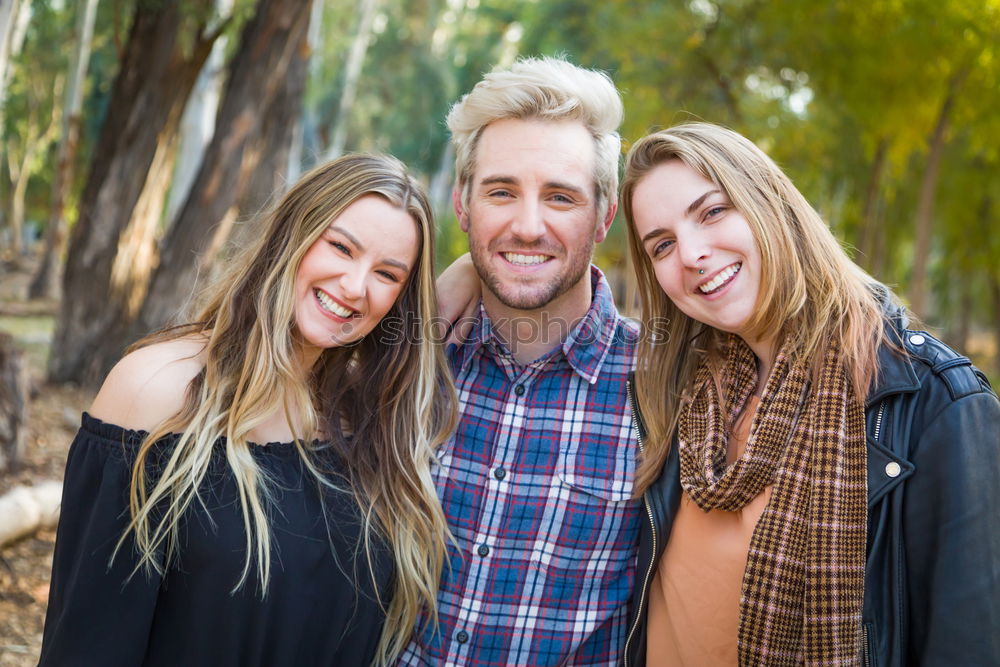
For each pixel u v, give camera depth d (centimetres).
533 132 227
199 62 896
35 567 436
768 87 1315
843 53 1205
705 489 206
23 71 2289
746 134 1239
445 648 225
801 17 1181
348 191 209
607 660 230
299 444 212
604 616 228
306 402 215
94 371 865
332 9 2142
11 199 2842
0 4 521
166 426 196
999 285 2347
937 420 188
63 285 884
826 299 205
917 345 198
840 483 194
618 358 242
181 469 192
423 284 225
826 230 214
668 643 220
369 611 217
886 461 191
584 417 235
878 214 1927
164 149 907
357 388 230
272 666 204
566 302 239
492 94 229
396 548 219
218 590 197
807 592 192
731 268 208
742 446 214
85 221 877
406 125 3362
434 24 3403
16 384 553
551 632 226
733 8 1206
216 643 198
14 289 2084
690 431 218
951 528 183
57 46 2211
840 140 1517
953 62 1149
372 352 230
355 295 206
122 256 879
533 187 226
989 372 2270
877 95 1238
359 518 216
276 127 970
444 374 235
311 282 209
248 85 862
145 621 193
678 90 1267
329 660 212
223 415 202
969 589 180
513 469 231
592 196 233
